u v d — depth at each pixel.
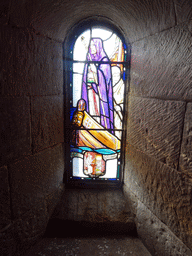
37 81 1.27
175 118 1.03
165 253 1.17
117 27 1.62
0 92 0.97
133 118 1.55
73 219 1.53
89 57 1.68
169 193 1.10
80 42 1.66
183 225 1.00
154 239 1.28
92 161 1.83
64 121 1.73
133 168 1.57
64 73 1.64
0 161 1.02
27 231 1.29
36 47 1.22
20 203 1.20
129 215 1.58
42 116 1.36
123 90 1.71
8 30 0.98
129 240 1.48
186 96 0.94
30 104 1.21
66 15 1.38
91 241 1.47
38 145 1.34
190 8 0.84
